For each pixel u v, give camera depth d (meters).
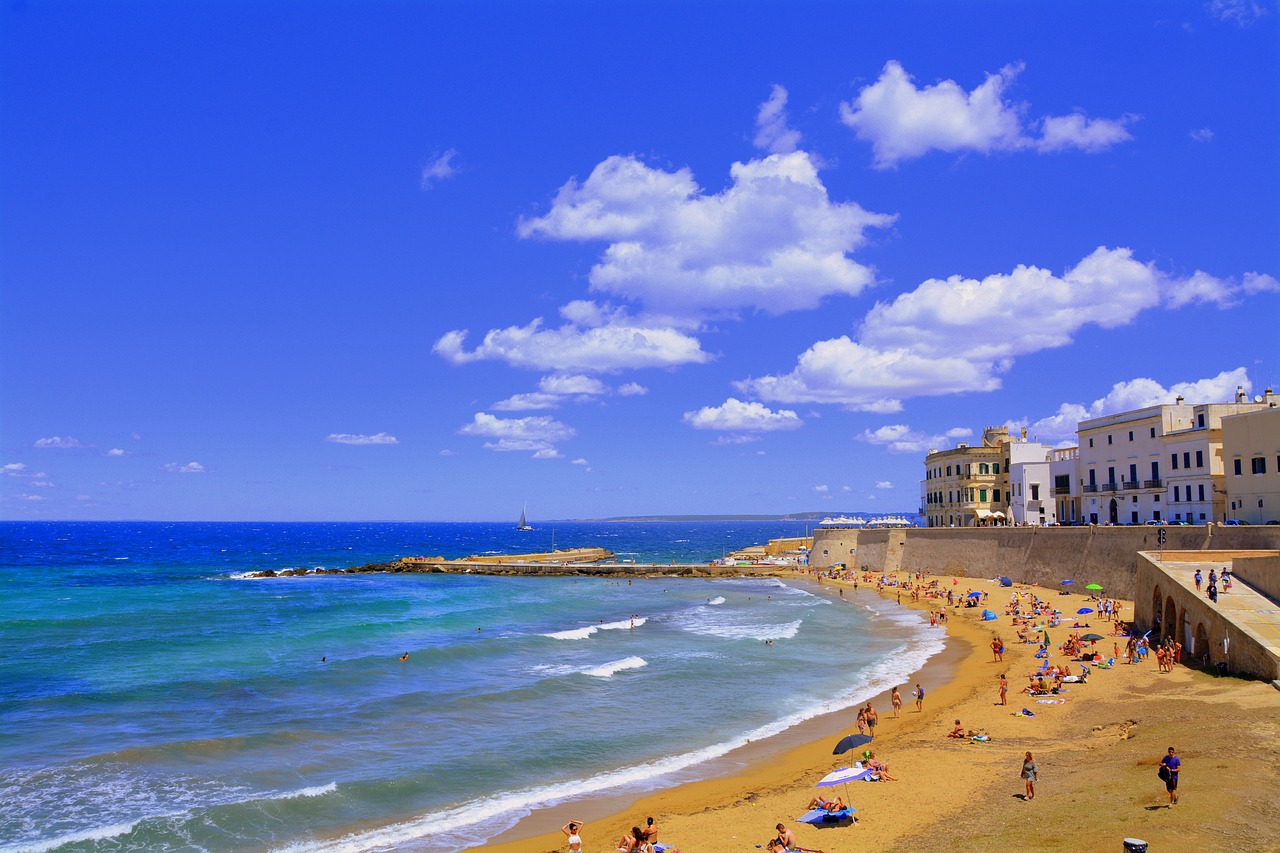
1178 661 45.84
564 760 36.00
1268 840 21.41
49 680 48.97
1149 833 22.53
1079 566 76.19
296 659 56.66
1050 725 37.34
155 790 31.36
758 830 27.20
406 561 152.75
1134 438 81.25
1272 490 61.81
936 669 53.94
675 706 45.06
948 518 117.19
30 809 29.27
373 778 33.28
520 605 93.38
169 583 122.69
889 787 30.52
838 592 103.69
